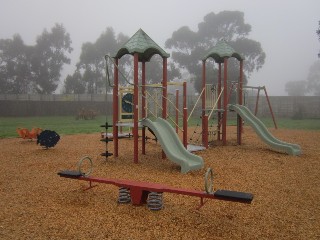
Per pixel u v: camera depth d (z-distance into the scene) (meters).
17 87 57.41
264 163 9.09
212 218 4.77
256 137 15.59
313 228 4.43
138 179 7.21
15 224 4.52
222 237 4.12
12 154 10.73
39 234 4.20
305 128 21.38
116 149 10.02
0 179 7.21
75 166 8.69
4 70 56.72
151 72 54.22
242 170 8.13
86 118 31.89
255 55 49.22
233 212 5.03
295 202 5.58
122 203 5.43
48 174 7.73
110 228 4.38
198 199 5.65
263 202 5.56
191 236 4.14
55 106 39.59
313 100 34.28
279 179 7.27
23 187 6.52
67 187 6.48
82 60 58.72
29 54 57.62
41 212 5.00
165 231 4.29
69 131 19.20
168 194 5.96
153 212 5.00
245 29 51.09
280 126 23.25
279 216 4.88
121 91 10.56
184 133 10.05
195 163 8.21
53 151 11.37
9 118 34.19
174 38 52.31
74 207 5.24
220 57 13.21
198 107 34.56
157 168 8.38
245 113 12.66
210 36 52.12
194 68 50.69
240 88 13.57
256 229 4.38
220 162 9.12
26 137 14.23
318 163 9.20
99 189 6.31
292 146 11.08
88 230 4.31
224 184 6.79
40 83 57.91
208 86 12.88
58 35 59.09
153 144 13.29
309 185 6.76
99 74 58.44
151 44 9.17
